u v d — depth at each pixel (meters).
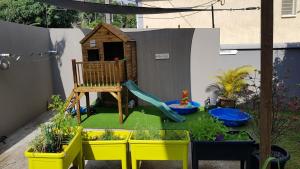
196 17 12.09
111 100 8.80
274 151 4.18
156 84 8.91
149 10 7.37
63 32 8.78
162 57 8.73
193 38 8.55
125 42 7.54
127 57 7.71
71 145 3.54
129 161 4.27
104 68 7.13
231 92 8.09
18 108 6.82
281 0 11.70
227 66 8.47
